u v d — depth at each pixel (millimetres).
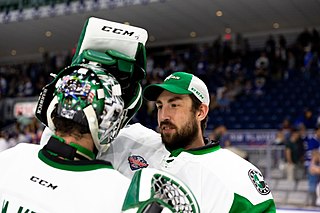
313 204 6211
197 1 12789
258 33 15648
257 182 1629
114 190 967
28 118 11953
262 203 1578
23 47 18078
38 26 15352
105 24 1357
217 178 1578
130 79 1359
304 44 13148
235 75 13328
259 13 13617
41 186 986
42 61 19109
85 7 13320
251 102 11961
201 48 15797
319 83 11938
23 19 14242
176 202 886
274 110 11484
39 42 17344
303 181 6445
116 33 1362
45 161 1031
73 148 1034
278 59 12891
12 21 14469
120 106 1103
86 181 980
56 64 16734
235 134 7492
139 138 1806
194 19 14391
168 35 16125
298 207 6137
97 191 963
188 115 1729
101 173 997
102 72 1109
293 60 12922
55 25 15188
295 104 11531
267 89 12320
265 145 7016
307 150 6668
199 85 1744
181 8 13375
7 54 19219
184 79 1733
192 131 1736
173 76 1775
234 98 12211
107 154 1711
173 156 1702
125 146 1754
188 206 890
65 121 1048
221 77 13562
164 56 16391
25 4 14227
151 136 1834
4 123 13898
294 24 14609
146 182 893
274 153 6750
